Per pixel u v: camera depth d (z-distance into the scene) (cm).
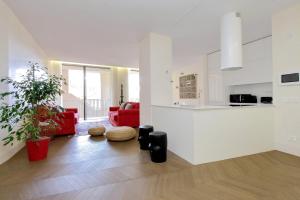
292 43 275
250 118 289
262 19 318
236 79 475
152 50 378
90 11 283
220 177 209
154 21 322
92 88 770
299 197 166
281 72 291
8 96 272
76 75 730
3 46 263
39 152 269
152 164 251
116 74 787
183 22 327
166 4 265
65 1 254
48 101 297
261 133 297
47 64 586
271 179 202
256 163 250
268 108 303
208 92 572
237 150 278
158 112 353
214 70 544
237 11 288
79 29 355
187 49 507
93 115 779
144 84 407
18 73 317
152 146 263
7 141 249
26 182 198
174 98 834
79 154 298
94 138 417
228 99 512
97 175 216
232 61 279
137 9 278
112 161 264
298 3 265
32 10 280
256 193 173
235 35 279
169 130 313
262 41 410
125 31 368
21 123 312
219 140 265
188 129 261
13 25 293
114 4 263
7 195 171
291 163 247
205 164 249
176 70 818
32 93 262
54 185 191
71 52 528
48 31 365
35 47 424
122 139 383
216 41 437
